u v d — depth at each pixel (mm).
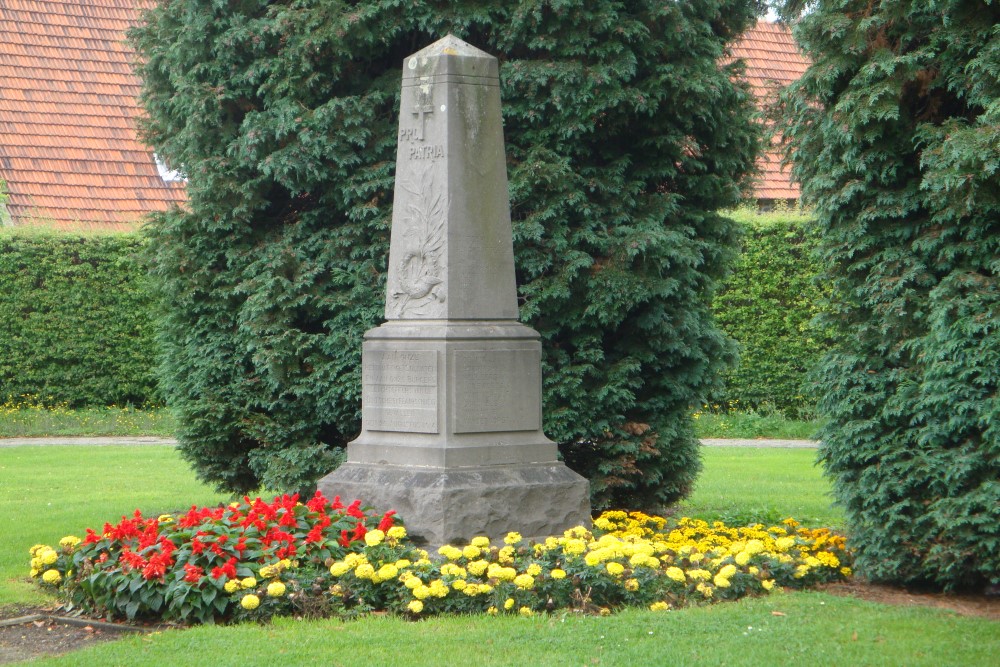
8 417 21359
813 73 9141
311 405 11992
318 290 11953
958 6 8500
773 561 8672
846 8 9094
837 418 9062
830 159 9172
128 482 15086
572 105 11477
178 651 6824
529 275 11727
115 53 25203
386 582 7816
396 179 9672
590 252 11922
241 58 11945
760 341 21703
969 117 8805
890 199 8867
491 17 11781
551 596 7793
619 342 12055
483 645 6859
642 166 12133
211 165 11992
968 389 8125
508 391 9430
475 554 8195
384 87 11984
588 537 8938
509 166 11820
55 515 12297
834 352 9195
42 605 8266
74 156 23516
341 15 11508
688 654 6668
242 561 7996
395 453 9375
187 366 12391
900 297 8672
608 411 11883
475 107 9492
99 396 22156
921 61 8766
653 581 7988
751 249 21562
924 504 8578
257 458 12133
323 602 7656
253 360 11836
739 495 13938
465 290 9375
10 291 21547
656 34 11812
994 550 8164
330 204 12250
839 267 9305
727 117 12312
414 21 11672
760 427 21125
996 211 8297
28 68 24219
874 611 7777
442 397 9195
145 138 13359
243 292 11953
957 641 7051
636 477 12148
